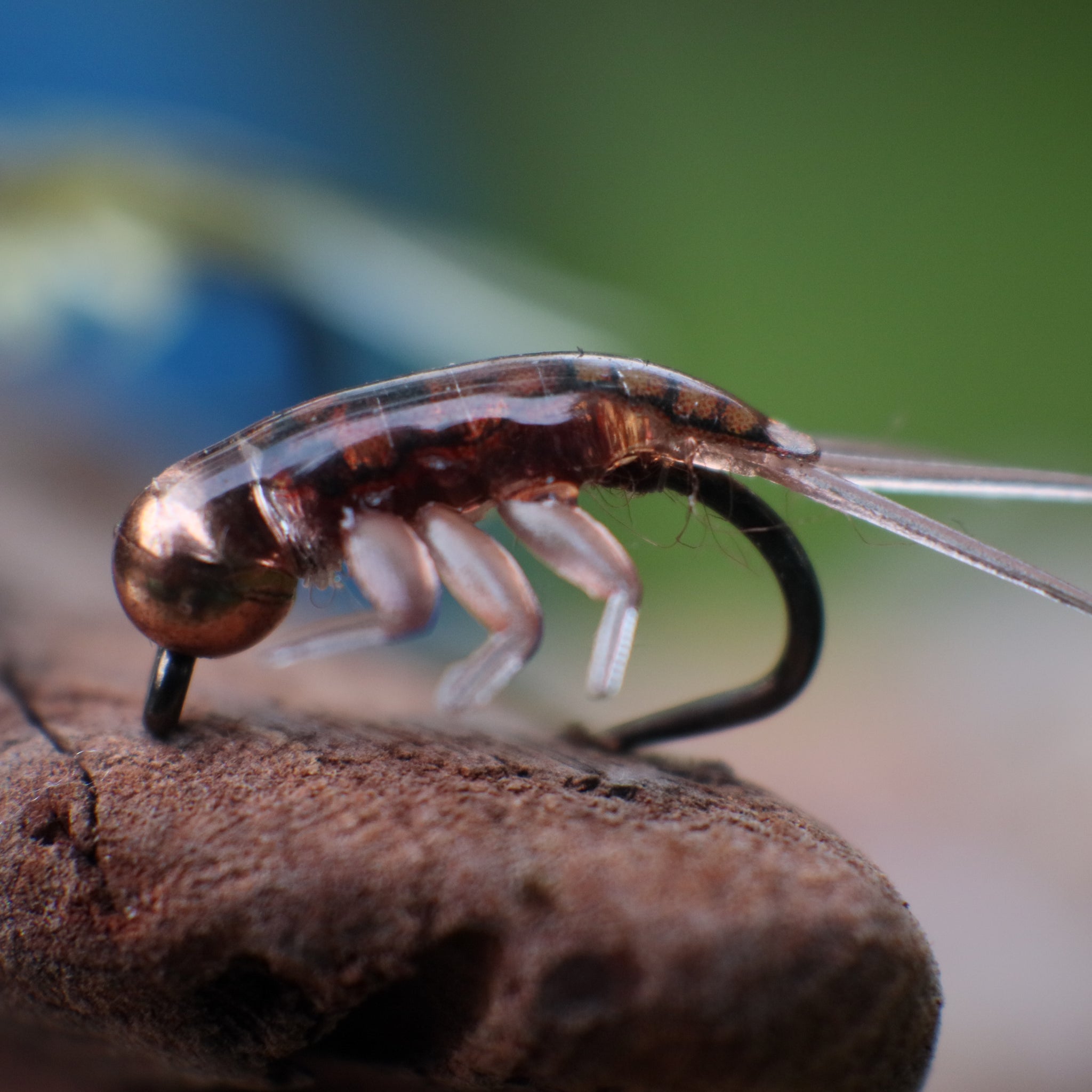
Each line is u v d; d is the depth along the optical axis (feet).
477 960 0.20
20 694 0.23
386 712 0.24
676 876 0.20
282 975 0.20
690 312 0.64
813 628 0.22
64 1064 0.22
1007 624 0.45
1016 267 0.61
